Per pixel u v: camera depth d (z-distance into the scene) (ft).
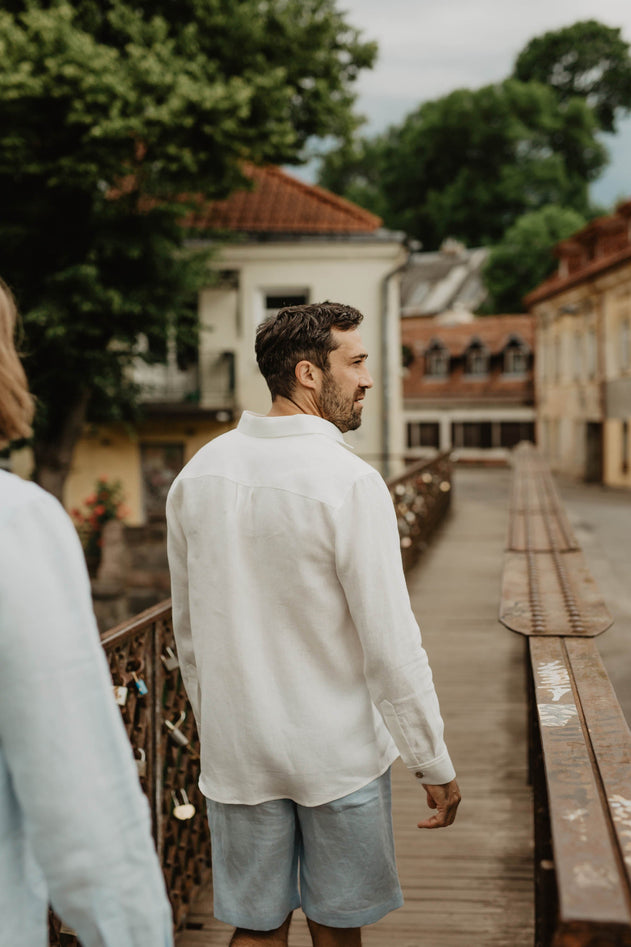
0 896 3.31
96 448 65.92
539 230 173.99
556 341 122.31
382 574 5.40
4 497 3.31
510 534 16.80
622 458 100.42
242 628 5.62
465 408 136.05
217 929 9.92
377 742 5.79
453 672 20.34
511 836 12.05
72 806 3.23
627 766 5.02
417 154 214.90
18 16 37.47
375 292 66.18
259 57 42.04
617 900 3.51
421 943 9.39
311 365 5.99
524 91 206.59
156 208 42.80
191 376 66.59
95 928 3.31
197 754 10.70
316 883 5.83
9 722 3.20
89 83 35.17
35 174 40.04
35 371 44.39
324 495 5.44
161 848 9.17
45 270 43.14
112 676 7.80
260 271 66.08
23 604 3.19
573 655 7.84
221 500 5.72
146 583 47.80
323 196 69.10
